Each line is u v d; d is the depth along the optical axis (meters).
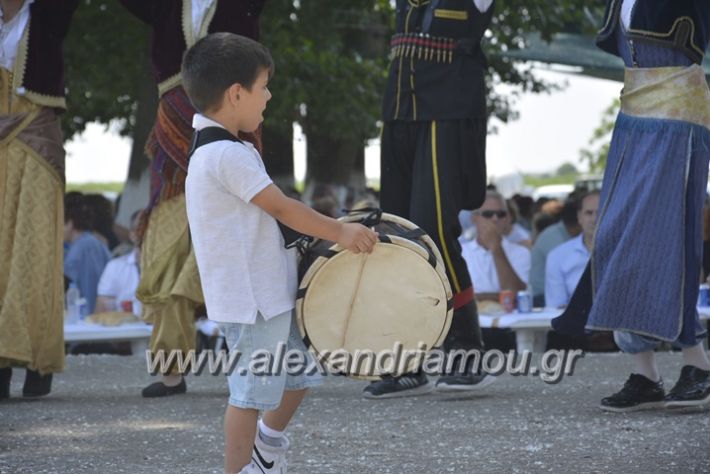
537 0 17.69
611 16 7.07
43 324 8.06
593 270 6.94
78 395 8.48
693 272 6.79
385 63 22.61
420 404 7.65
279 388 4.87
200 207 4.79
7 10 7.96
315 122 22.55
